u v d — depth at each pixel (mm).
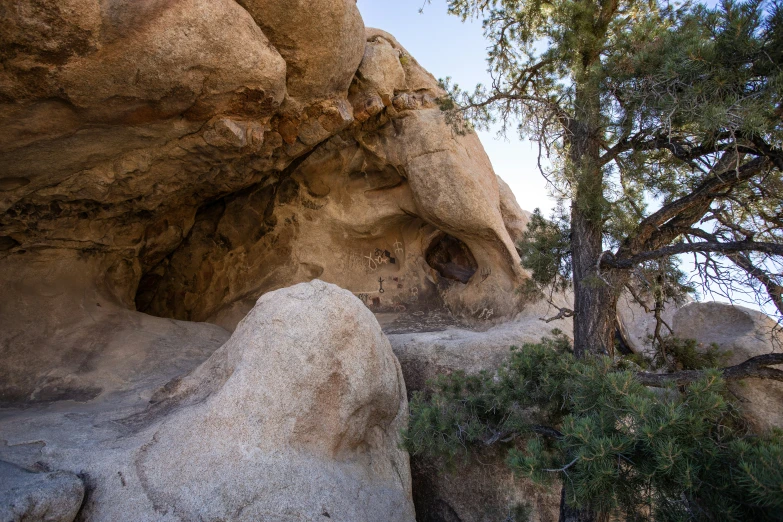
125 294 9453
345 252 11594
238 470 5062
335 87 8086
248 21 6172
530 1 8203
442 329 10383
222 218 10492
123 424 5926
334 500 5305
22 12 4484
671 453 3596
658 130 5297
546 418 6219
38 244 7902
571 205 6574
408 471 6906
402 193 10969
